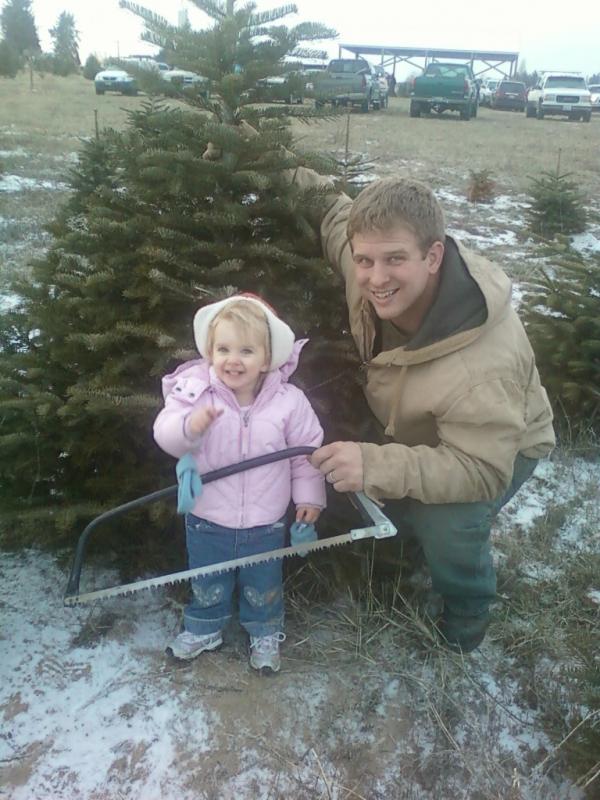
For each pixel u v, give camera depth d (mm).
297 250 2910
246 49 2803
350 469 2244
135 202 2910
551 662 2764
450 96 26609
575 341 4641
